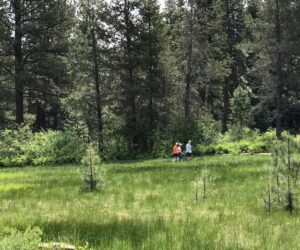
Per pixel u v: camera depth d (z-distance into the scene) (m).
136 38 40.41
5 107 49.06
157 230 8.47
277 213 10.83
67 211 11.61
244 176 18.52
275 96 47.03
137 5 39.69
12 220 9.95
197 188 13.47
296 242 7.68
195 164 26.25
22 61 44.25
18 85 42.47
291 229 8.84
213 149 37.44
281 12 42.34
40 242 7.11
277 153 11.93
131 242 7.45
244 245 7.36
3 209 12.41
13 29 42.12
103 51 39.16
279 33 42.84
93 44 38.94
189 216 10.21
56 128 56.47
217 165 24.42
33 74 43.62
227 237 7.89
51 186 17.78
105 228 8.67
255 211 11.16
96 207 12.34
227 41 55.03
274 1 42.62
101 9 39.41
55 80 49.72
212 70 43.56
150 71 40.78
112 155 37.66
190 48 42.03
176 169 23.05
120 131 39.25
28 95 51.59
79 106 38.88
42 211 11.76
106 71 39.81
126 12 39.66
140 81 40.69
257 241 7.66
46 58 43.75
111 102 39.91
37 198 14.65
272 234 8.30
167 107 42.22
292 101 53.34
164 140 39.16
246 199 13.12
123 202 13.27
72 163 34.41
